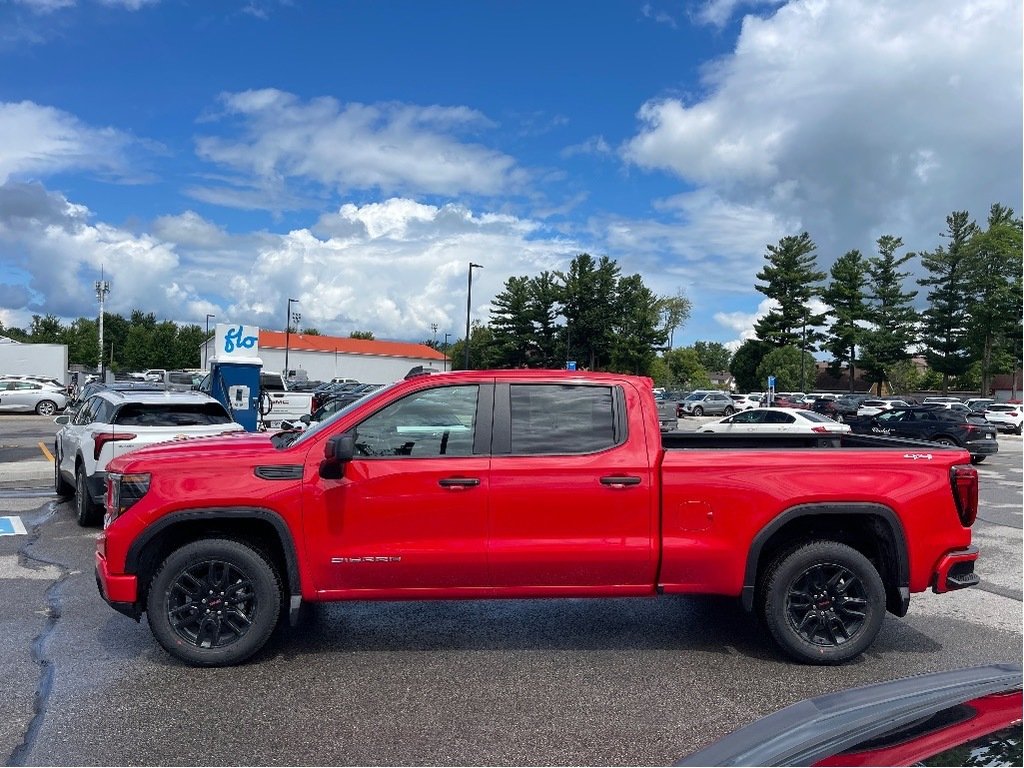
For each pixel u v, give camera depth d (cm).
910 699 232
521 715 411
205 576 475
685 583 486
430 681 457
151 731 386
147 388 1091
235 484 467
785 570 487
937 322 6775
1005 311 6291
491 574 477
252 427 1644
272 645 515
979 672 259
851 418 2527
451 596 480
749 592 483
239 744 374
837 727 218
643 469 482
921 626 578
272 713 409
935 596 667
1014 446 2811
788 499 482
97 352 8919
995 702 215
